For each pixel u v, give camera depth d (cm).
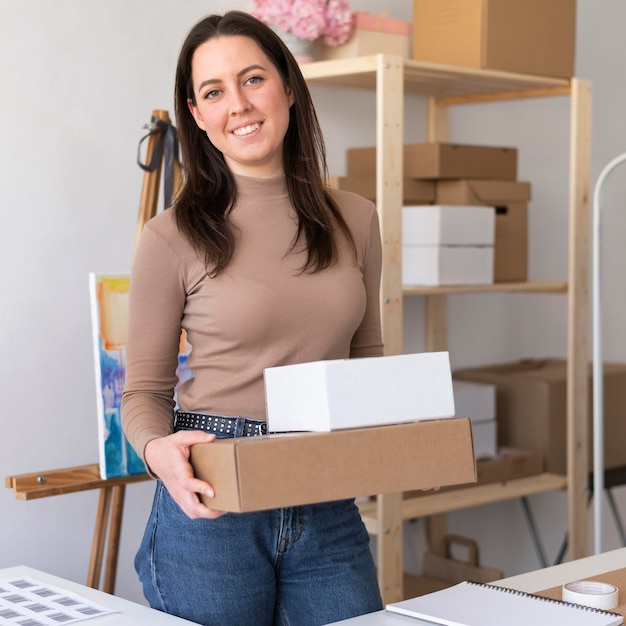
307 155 162
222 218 156
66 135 246
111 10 253
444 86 304
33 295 243
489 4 277
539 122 369
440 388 136
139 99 260
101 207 254
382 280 251
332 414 129
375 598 160
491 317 359
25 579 168
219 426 153
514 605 139
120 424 214
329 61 262
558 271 380
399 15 316
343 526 159
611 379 332
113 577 227
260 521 151
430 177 291
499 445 328
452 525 346
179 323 158
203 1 271
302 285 155
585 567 169
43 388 246
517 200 310
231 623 151
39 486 209
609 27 389
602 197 391
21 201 240
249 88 155
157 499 158
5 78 236
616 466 334
